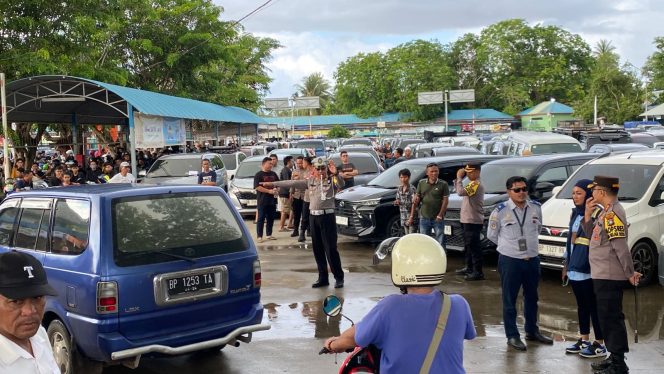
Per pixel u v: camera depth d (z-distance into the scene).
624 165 9.98
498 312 8.27
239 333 6.12
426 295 3.15
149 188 6.12
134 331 5.61
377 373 3.31
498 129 53.25
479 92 71.00
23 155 24.22
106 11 21.30
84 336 5.60
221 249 6.16
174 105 21.39
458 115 65.62
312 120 67.62
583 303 6.61
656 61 62.00
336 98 74.94
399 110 68.06
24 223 6.54
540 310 8.38
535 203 7.01
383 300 3.16
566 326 7.68
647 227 9.33
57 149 27.20
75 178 17.67
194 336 5.89
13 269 2.57
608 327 6.02
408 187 11.34
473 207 9.95
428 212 10.62
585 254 6.48
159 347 5.62
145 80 30.22
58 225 6.08
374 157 18.12
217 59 31.86
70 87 18.19
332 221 9.57
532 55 72.31
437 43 70.19
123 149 26.78
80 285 5.61
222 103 34.97
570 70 72.81
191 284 5.89
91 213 5.75
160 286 5.70
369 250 12.80
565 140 17.56
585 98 62.84
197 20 31.00
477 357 6.61
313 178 9.57
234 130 36.12
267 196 14.05
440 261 3.17
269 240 14.21
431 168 10.55
